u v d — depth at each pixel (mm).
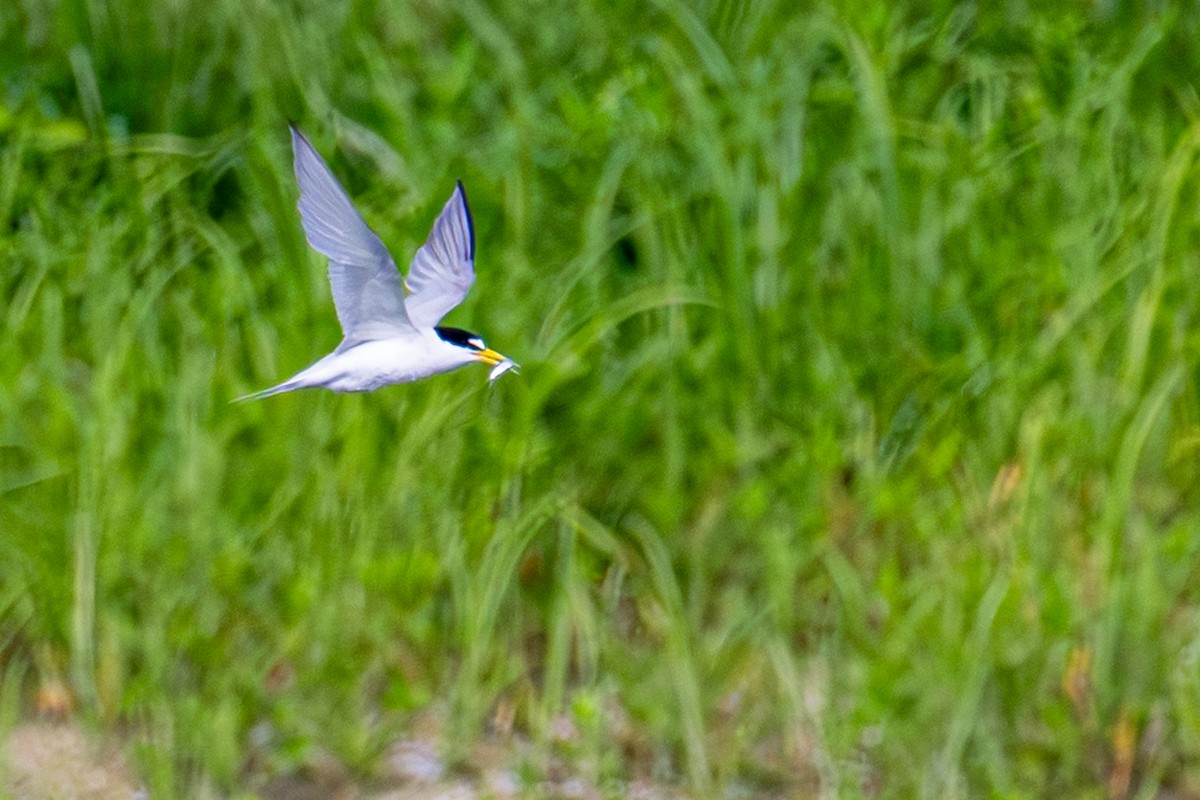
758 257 11438
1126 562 9867
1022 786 8977
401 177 12164
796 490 10250
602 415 10609
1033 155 12383
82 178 12312
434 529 9867
